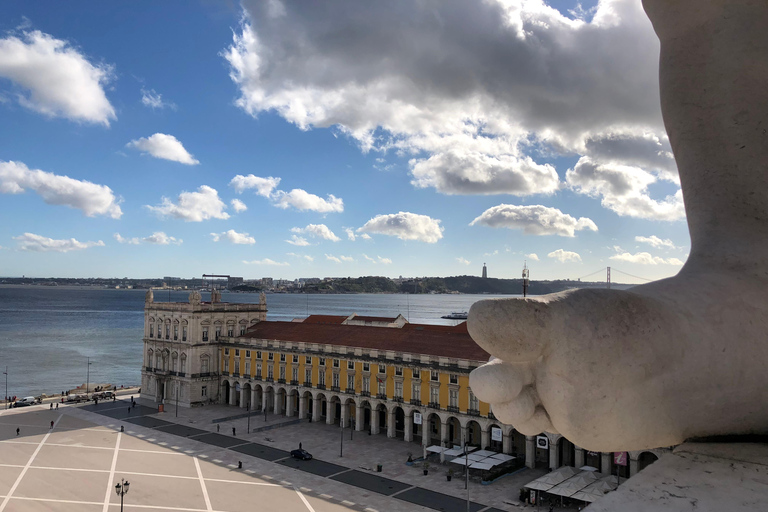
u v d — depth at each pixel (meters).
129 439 70.81
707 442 4.99
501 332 4.26
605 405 4.32
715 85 5.76
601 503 4.08
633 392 4.37
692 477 4.30
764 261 5.22
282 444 68.75
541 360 4.56
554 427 4.70
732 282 5.07
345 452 65.25
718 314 4.82
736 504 3.82
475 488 53.00
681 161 6.06
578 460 56.31
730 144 5.68
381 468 58.75
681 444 5.03
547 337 4.33
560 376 4.35
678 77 6.00
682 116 5.96
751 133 5.62
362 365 75.00
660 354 4.44
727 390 4.71
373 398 73.38
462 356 65.06
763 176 5.57
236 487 53.38
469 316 4.49
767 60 5.61
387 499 50.28
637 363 4.36
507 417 4.59
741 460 4.56
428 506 48.47
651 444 4.71
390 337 76.88
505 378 4.48
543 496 50.00
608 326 4.35
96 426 77.69
